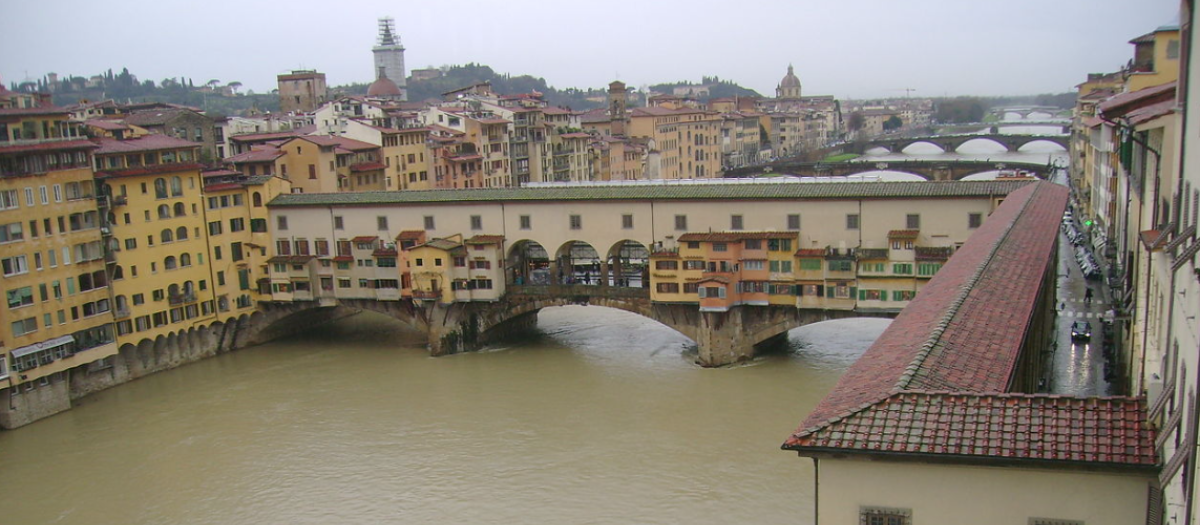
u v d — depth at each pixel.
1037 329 54.75
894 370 30.50
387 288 108.12
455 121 170.75
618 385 89.25
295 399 88.81
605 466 68.31
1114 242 98.38
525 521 59.81
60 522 63.91
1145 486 24.59
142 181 100.25
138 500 66.75
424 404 85.31
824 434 26.75
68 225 91.00
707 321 95.69
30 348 85.06
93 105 157.12
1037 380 56.25
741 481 64.62
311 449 74.69
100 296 94.50
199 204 107.00
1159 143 45.00
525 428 77.44
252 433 79.25
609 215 102.00
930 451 25.50
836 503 26.98
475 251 104.25
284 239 113.00
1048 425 25.75
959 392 27.33
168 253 103.38
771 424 76.00
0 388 82.00
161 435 79.94
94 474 71.94
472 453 72.12
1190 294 22.92
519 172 181.75
